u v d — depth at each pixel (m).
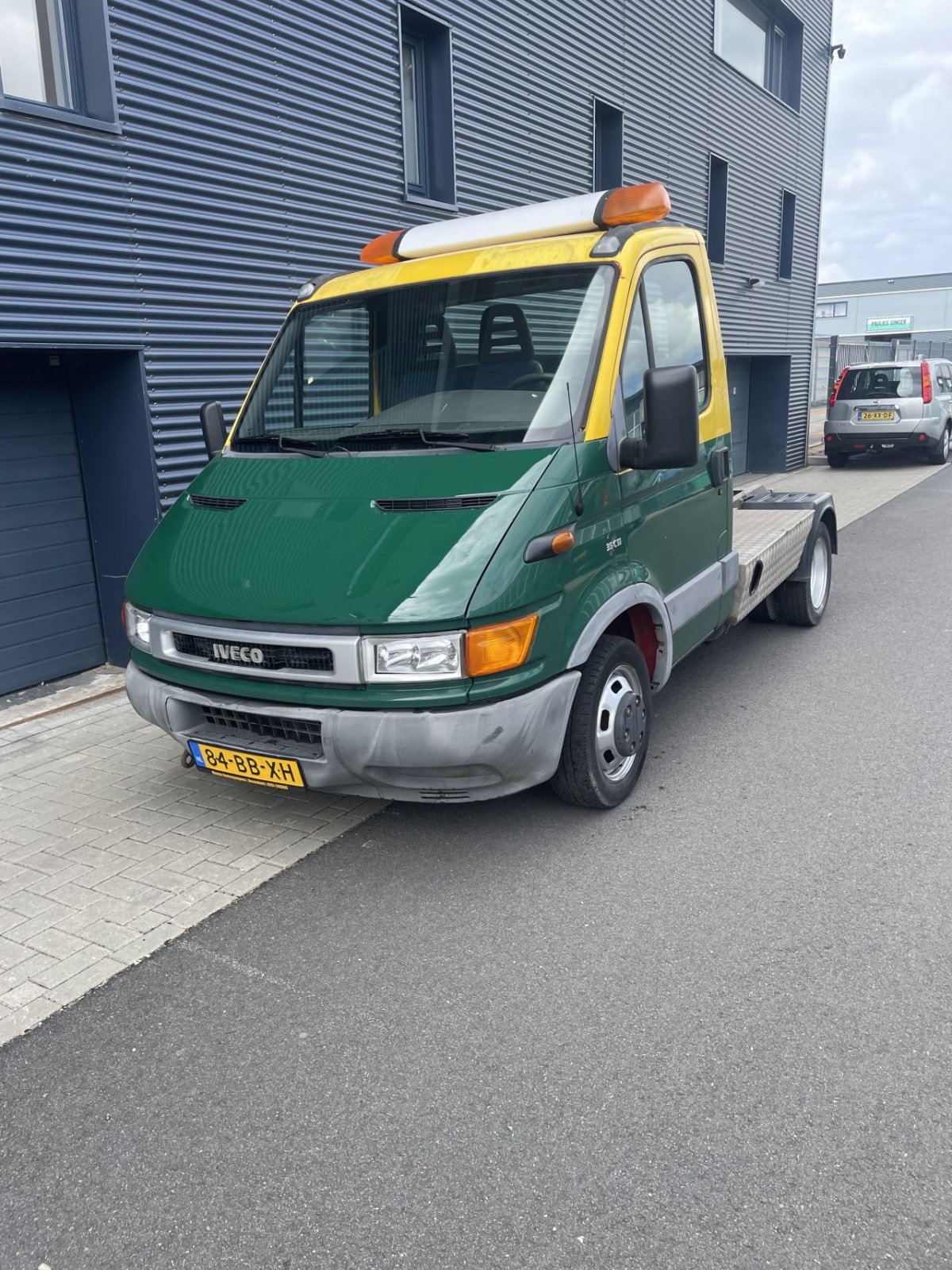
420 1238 2.13
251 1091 2.63
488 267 4.26
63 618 6.46
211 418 4.57
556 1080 2.59
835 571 9.22
